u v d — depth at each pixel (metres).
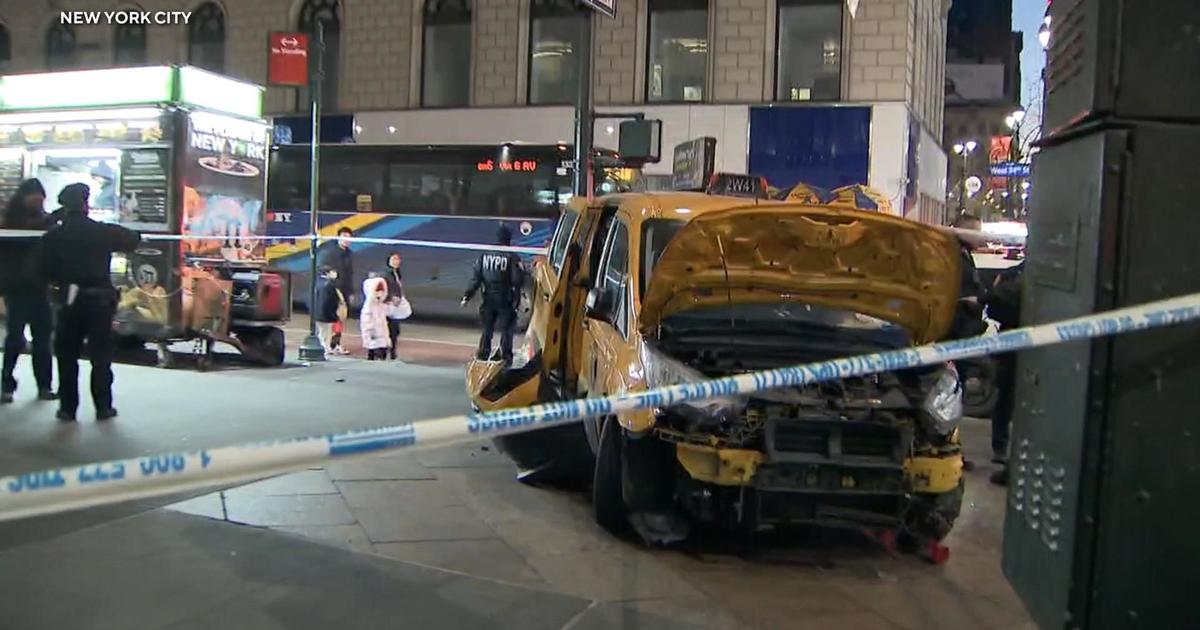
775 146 22.59
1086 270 2.49
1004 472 7.75
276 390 9.93
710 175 8.57
